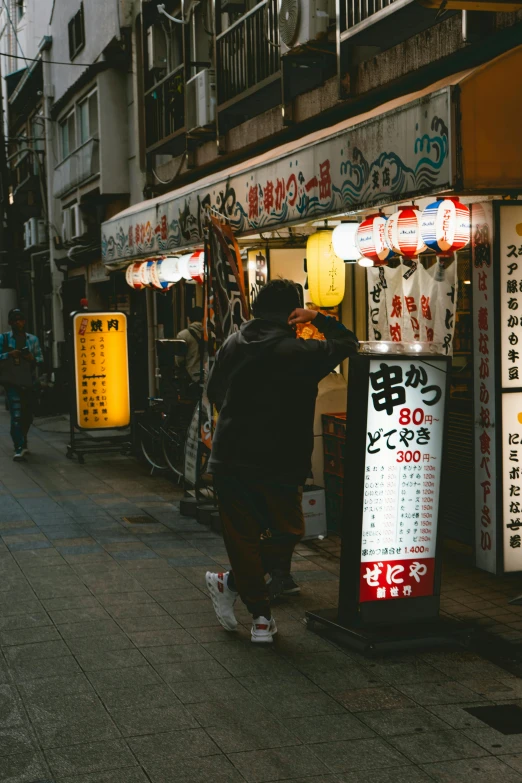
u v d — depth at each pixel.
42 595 6.04
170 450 10.79
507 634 5.37
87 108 19.11
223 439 5.05
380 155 6.15
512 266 6.26
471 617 5.70
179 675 4.68
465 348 6.83
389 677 4.70
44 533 7.86
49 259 25.22
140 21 15.36
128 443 12.62
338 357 4.97
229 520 5.07
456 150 5.36
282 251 9.40
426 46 7.10
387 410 5.09
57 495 9.69
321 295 8.25
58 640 5.18
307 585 6.41
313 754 3.82
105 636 5.26
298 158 7.37
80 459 11.98
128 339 13.15
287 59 9.13
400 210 6.32
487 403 6.44
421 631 5.14
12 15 29.31
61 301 23.09
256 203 8.20
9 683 4.54
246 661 4.89
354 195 6.52
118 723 4.09
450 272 6.61
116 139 16.86
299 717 4.19
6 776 3.57
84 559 6.99
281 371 4.91
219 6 11.28
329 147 6.86
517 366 6.35
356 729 4.07
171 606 5.85
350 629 5.14
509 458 6.40
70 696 4.38
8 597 5.99
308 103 9.23
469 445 6.86
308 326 7.96
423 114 5.62
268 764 3.72
